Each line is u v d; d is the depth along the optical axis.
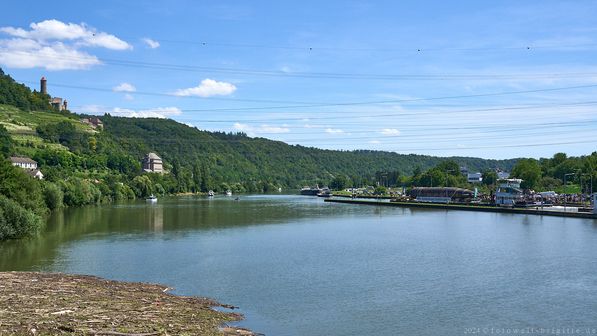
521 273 58.06
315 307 44.12
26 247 77.31
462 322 40.22
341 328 38.72
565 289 50.53
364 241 86.19
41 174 195.38
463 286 51.81
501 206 173.75
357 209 180.88
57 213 142.38
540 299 46.81
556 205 172.12
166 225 111.88
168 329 32.97
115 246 79.00
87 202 179.88
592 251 74.00
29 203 98.38
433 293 49.06
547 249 76.06
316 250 75.50
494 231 102.00
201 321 36.88
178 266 62.22
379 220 131.12
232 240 87.06
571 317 41.34
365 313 42.47
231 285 52.03
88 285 46.41
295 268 61.12
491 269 60.41
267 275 57.03
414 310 43.38
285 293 48.84
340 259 67.44
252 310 42.91
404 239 89.06
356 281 54.09
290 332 37.59
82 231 98.88
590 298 47.00
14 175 99.62
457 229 106.62
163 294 45.62
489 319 40.94
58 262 64.56
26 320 31.36
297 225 115.31
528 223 119.75
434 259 67.38
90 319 33.28
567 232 99.19
